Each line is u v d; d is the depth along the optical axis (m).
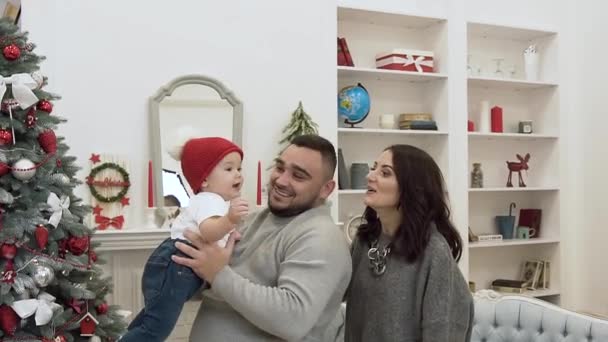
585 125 5.21
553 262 5.33
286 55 4.31
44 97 2.71
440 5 4.88
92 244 2.98
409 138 5.04
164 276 1.79
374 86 4.95
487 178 5.34
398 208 1.93
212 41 4.12
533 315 2.90
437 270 1.83
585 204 5.22
